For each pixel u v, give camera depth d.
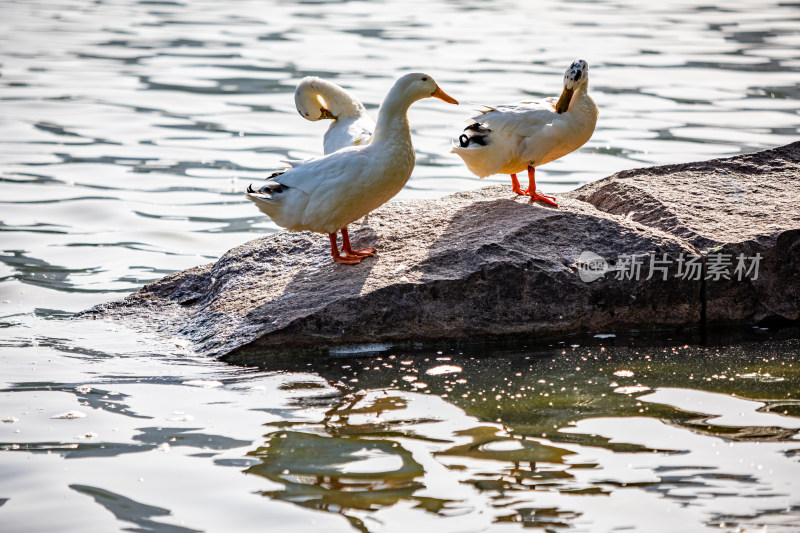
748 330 8.98
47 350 8.47
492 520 5.37
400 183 8.95
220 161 16.45
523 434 6.51
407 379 7.69
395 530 5.29
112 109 19.95
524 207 9.62
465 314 8.58
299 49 25.98
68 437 6.56
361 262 9.12
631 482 5.77
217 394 7.38
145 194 14.59
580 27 29.67
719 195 10.19
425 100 20.38
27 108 19.84
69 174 15.52
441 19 31.47
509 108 9.98
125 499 5.71
